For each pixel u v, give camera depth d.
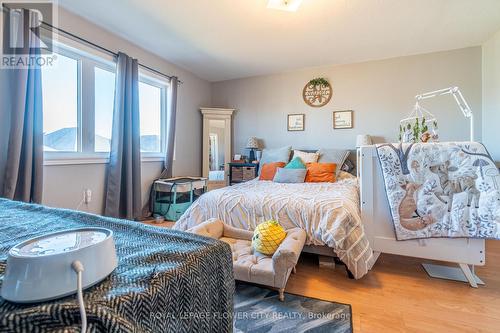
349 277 1.76
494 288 1.62
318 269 1.90
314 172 3.10
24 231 0.73
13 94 1.91
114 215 2.71
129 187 2.82
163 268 0.51
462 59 3.18
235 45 3.07
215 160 4.35
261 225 1.73
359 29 2.67
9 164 1.89
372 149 1.83
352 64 3.70
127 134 2.82
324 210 1.81
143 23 2.54
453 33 2.78
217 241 0.68
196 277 0.54
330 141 3.84
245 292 1.58
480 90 3.11
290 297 1.53
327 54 3.36
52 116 2.31
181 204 3.24
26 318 0.35
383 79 3.54
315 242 1.81
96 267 0.44
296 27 2.62
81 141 2.53
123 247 0.61
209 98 4.54
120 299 0.40
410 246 1.77
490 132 2.94
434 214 1.68
